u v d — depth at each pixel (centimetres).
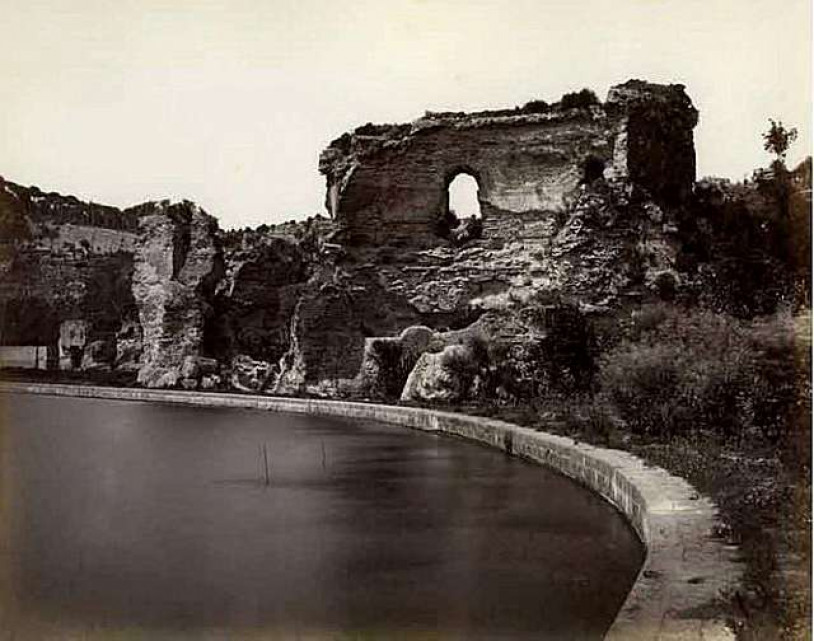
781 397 1786
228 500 1745
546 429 2208
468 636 1041
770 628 905
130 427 2928
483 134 3500
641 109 3197
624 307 2877
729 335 1962
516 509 1578
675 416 1870
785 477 1399
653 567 1021
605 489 1611
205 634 1102
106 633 1105
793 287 2128
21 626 1150
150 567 1323
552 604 1120
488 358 2984
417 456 2195
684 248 2994
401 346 3341
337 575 1258
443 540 1401
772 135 2267
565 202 3369
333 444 2442
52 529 1547
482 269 3478
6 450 2422
